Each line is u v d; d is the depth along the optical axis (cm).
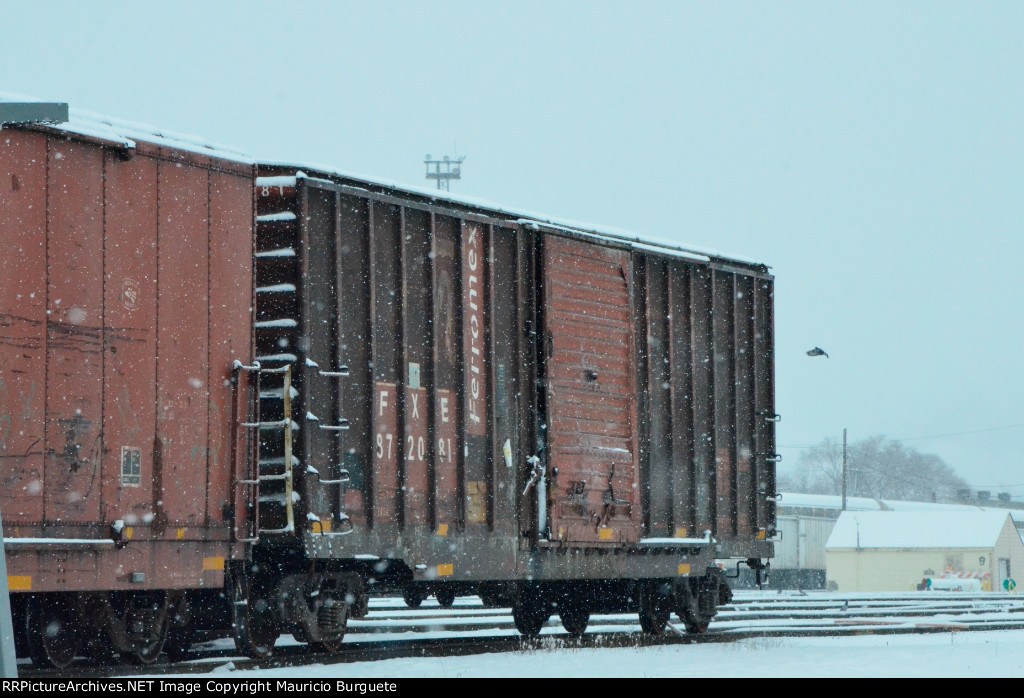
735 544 3703
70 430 2027
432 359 2794
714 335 3669
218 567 2300
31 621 2066
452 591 3170
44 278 2000
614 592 3428
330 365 2547
